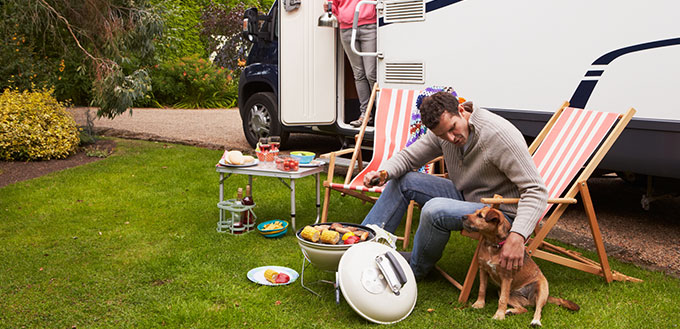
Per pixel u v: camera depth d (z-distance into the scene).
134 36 7.00
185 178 5.32
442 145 2.99
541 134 3.41
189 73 12.07
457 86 4.55
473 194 2.96
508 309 2.67
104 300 2.83
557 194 3.03
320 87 5.76
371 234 2.93
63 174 5.42
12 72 7.27
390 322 2.60
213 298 2.87
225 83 12.48
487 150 2.73
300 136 8.13
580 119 3.28
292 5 5.44
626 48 3.63
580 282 3.07
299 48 5.60
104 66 6.75
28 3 6.63
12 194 4.70
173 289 2.96
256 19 6.63
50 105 6.49
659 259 3.49
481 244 2.68
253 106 6.84
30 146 6.09
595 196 5.05
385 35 5.03
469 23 4.40
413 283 2.69
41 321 2.61
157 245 3.59
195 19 13.61
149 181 5.20
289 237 3.78
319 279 3.08
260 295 2.88
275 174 3.84
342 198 4.73
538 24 4.02
